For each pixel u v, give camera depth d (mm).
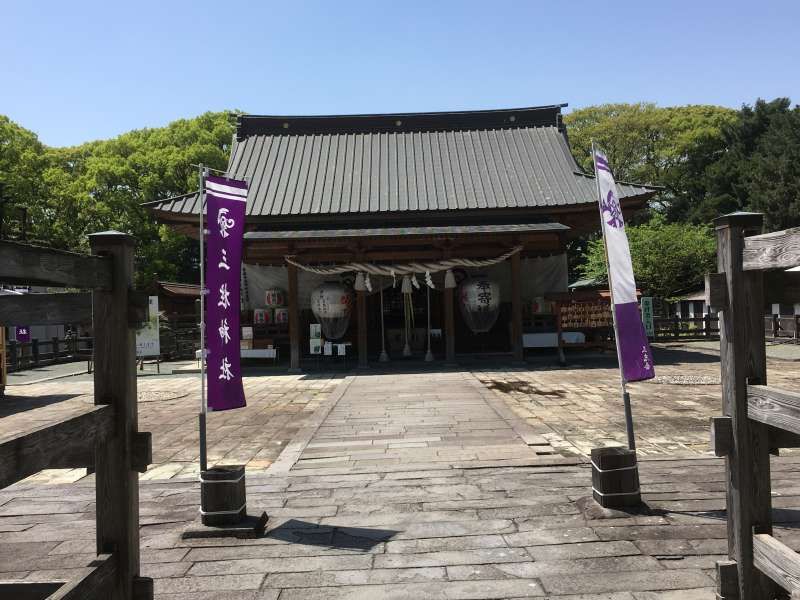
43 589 2369
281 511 4469
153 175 27969
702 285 27094
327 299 14688
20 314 2311
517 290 15188
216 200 4426
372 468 5625
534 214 16078
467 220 16234
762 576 2604
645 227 29156
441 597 3068
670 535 3775
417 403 9508
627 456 4273
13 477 1765
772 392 2387
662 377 12078
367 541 3844
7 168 24062
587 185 16672
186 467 6043
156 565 3543
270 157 18609
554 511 4301
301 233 14930
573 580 3211
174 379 14461
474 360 16219
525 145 18953
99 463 2490
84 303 2506
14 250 1896
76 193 26141
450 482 5098
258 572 3422
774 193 28359
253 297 17578
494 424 7633
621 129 34438
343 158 18656
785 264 2260
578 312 15547
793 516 4012
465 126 20016
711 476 5031
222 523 4051
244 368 15836
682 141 34094
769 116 32719
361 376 13656
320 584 3250
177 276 32500
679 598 2980
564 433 7074
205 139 31047
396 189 17016
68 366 18766
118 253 2539
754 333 2650
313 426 7793
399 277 15938
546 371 13711
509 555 3562
